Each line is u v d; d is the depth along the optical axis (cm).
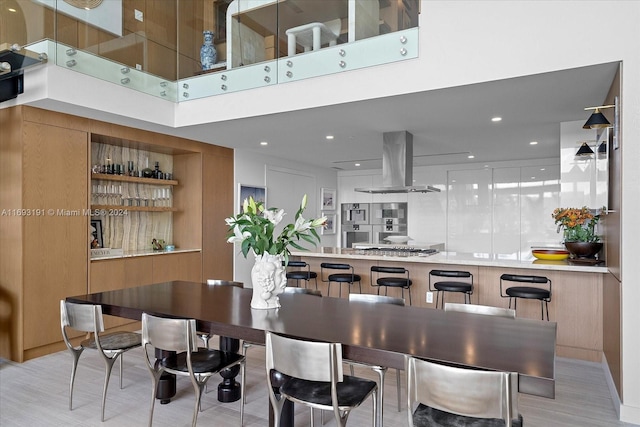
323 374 182
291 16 433
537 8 315
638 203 281
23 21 374
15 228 395
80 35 418
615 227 314
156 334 236
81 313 269
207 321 235
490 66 331
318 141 599
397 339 198
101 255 486
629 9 287
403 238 739
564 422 277
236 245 670
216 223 630
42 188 409
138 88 461
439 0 352
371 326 223
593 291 400
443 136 551
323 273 545
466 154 693
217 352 270
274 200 752
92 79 412
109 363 279
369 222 921
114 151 541
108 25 444
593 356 400
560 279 414
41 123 408
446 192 820
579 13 301
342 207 960
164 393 298
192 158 611
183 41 498
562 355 414
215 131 530
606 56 292
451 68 346
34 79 382
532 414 288
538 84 340
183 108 500
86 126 451
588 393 324
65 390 326
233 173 664
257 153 710
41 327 407
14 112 397
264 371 367
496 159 749
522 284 432
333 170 945
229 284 380
